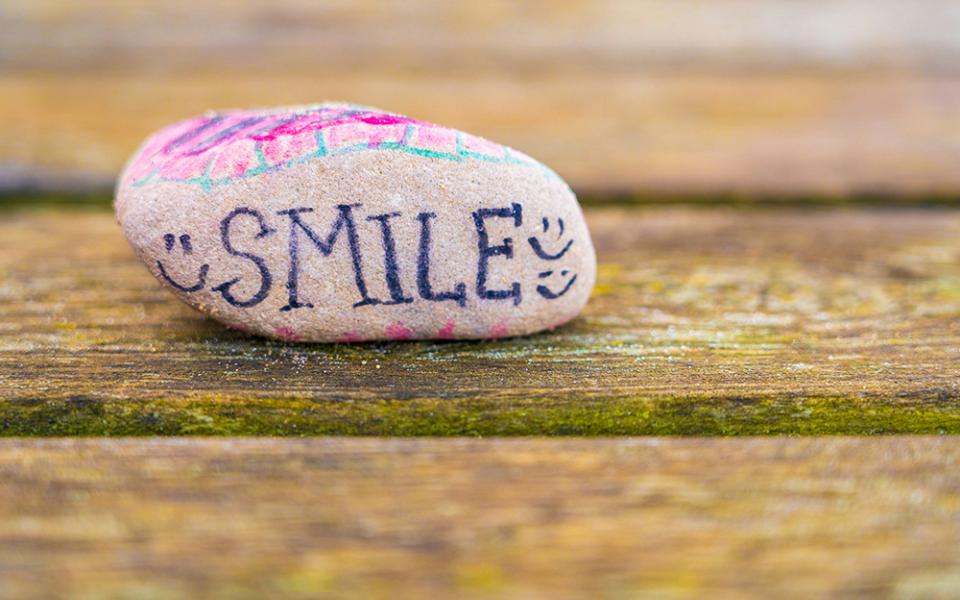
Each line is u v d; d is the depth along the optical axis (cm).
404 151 36
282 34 62
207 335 37
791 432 35
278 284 36
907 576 31
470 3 67
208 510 32
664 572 31
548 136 48
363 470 33
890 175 46
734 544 32
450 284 36
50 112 49
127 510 32
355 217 36
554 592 31
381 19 64
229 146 36
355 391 35
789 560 32
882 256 41
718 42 63
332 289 36
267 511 32
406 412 34
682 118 51
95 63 56
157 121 48
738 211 44
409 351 36
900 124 51
